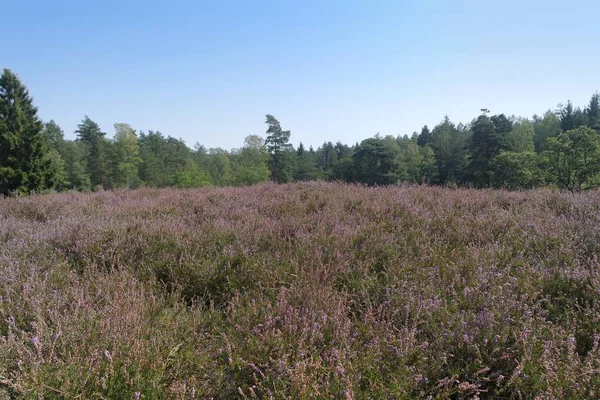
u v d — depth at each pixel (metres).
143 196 10.51
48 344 2.35
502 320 2.66
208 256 4.26
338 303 3.04
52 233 5.07
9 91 42.88
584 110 108.31
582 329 2.73
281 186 10.99
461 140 78.69
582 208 6.01
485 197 7.53
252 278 3.78
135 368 2.19
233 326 2.89
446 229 5.20
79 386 2.00
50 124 81.38
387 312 3.04
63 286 3.40
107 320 2.52
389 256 4.19
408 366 2.35
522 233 4.93
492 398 2.22
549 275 3.57
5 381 1.95
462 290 3.35
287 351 2.48
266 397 2.06
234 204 7.70
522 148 74.25
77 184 64.06
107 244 4.64
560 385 2.11
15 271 3.56
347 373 2.21
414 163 79.88
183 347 2.54
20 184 39.31
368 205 6.79
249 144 81.75
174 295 3.51
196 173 63.28
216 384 2.26
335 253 4.22
